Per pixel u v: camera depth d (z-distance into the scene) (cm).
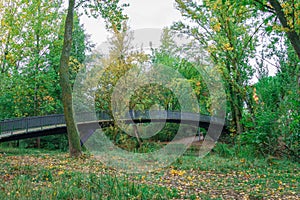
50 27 2417
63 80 1334
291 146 1262
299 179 866
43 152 1723
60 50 2508
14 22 2194
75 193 550
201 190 707
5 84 2123
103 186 606
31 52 2345
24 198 494
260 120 1334
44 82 2445
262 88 1450
